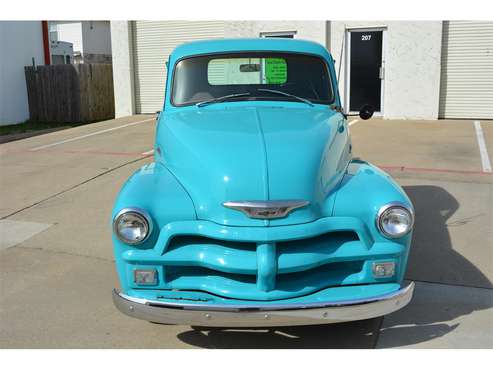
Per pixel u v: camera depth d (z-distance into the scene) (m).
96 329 3.94
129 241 3.27
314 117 4.23
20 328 3.96
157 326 3.98
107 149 11.21
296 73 4.77
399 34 13.35
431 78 13.33
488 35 13.03
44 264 5.24
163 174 3.77
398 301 3.24
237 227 3.23
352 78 14.05
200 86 4.73
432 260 5.06
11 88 18.16
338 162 3.79
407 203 3.38
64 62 25.75
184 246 3.34
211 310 3.05
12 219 6.75
